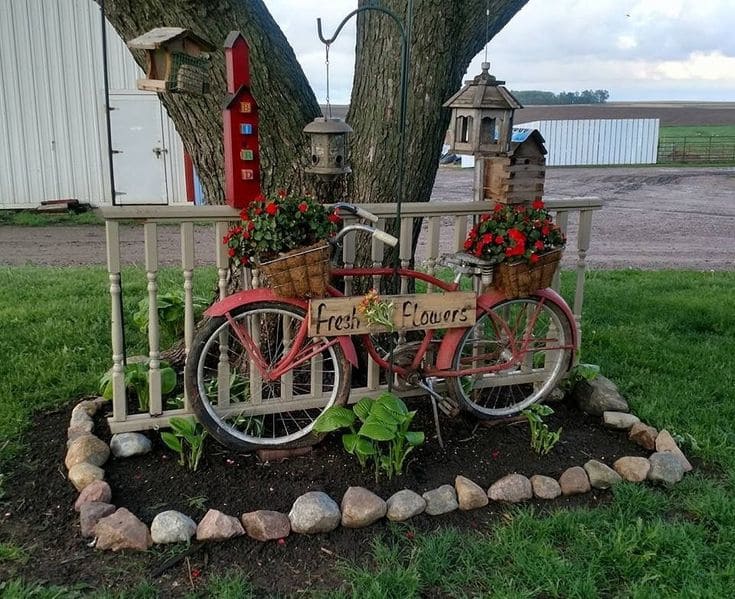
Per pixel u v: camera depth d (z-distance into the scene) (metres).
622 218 13.49
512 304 3.68
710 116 52.47
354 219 3.47
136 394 3.75
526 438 3.57
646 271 8.51
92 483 2.96
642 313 6.04
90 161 12.45
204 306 4.42
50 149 12.31
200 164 4.05
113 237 3.14
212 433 3.22
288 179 3.94
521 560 2.66
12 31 11.81
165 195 12.64
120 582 2.53
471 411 3.62
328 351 3.57
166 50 3.09
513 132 3.65
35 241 10.30
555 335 3.92
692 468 3.39
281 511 2.92
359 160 3.97
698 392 4.19
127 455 3.24
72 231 11.17
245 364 3.84
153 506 2.93
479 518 2.97
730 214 14.09
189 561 2.64
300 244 3.04
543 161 3.58
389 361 3.38
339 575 2.61
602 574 2.61
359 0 4.04
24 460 3.27
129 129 12.35
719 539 2.82
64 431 3.52
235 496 3.01
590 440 3.61
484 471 3.27
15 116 12.11
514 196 3.54
